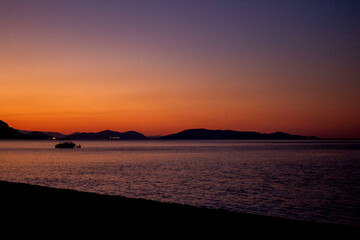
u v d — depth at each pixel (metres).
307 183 37.62
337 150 139.88
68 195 17.80
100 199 16.61
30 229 10.36
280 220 12.30
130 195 28.95
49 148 176.38
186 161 75.81
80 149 162.75
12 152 126.94
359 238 9.88
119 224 11.27
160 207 14.66
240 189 32.66
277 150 140.75
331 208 23.78
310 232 10.53
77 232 10.05
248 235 10.09
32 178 42.72
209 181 38.97
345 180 40.69
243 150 142.00
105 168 57.28
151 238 9.52
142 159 83.69
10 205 14.88
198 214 13.22
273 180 40.31
